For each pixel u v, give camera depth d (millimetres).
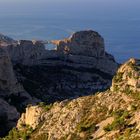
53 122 85000
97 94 84375
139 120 70250
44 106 91875
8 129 141125
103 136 72812
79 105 83688
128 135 68125
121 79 81500
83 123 79688
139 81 77875
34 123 89125
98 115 79000
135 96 76750
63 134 80812
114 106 77812
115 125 72375
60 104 88188
